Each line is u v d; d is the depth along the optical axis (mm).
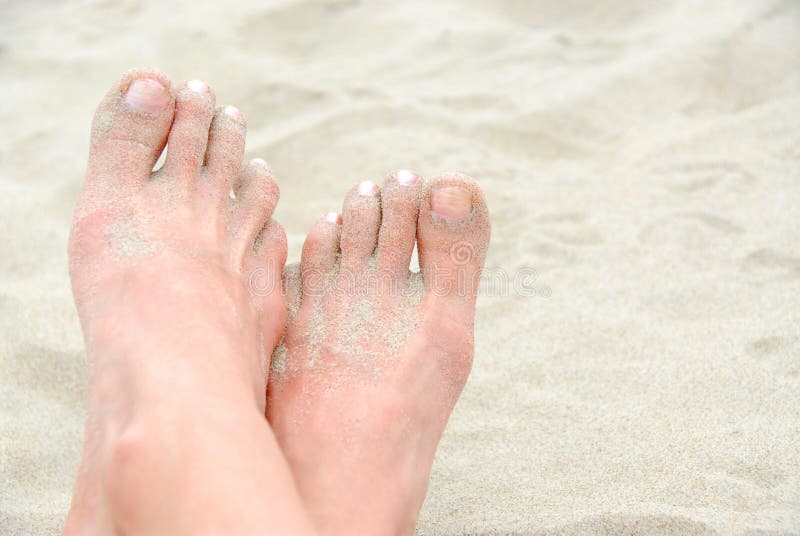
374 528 527
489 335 631
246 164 619
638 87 815
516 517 538
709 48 836
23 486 564
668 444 564
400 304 583
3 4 1094
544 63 855
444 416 566
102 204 578
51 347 621
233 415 494
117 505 479
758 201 703
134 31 950
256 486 479
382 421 546
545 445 572
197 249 563
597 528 528
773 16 867
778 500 533
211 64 861
